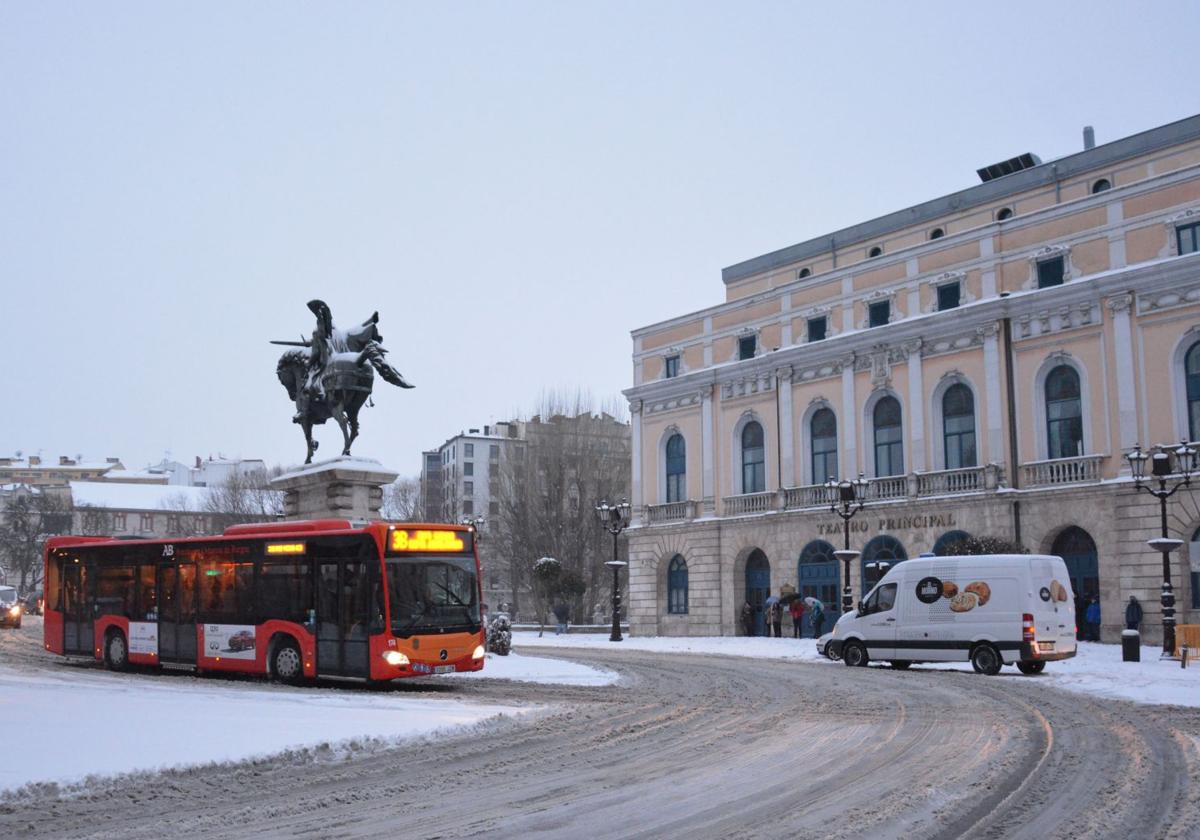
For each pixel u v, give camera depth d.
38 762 11.50
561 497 67.44
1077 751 13.00
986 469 40.41
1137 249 37.56
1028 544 39.16
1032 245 40.56
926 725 15.53
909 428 43.62
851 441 45.72
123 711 16.11
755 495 49.25
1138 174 42.38
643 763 12.29
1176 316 36.22
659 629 53.47
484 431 121.19
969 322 41.75
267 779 11.34
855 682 23.33
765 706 18.48
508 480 72.06
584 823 9.13
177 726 14.34
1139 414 36.88
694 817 9.32
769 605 45.97
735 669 27.69
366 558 21.22
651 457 55.09
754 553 50.09
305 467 30.48
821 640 32.03
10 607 51.28
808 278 48.50
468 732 14.82
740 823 9.06
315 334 30.41
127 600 26.73
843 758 12.47
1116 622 36.56
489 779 11.32
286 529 23.08
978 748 13.21
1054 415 39.62
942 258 43.34
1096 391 38.12
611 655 34.81
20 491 132.38
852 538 44.66
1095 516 37.47
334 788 10.85
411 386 29.59
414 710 17.11
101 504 119.31
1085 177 43.94
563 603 55.75
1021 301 40.31
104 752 12.16
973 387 41.69
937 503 41.72
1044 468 39.09
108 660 27.22
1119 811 9.56
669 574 53.88
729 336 51.94
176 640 25.06
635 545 54.97
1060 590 26.48
